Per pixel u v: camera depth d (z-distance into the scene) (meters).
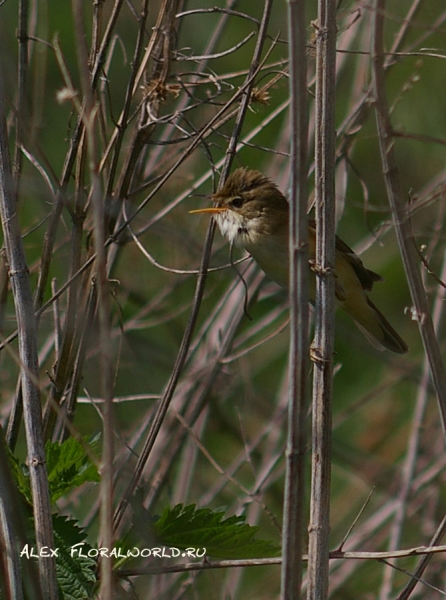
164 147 9.36
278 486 12.55
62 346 7.50
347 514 12.34
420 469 11.43
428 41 13.35
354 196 13.77
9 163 6.34
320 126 6.43
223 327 10.80
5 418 9.41
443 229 11.43
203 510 6.58
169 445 9.84
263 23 7.52
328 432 6.34
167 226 9.34
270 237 9.06
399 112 13.65
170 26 8.01
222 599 9.40
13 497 4.92
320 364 6.41
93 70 7.59
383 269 14.73
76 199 7.49
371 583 11.05
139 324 10.86
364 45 9.90
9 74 7.07
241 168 9.29
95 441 6.70
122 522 7.41
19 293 6.16
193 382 10.20
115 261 8.49
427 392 10.41
